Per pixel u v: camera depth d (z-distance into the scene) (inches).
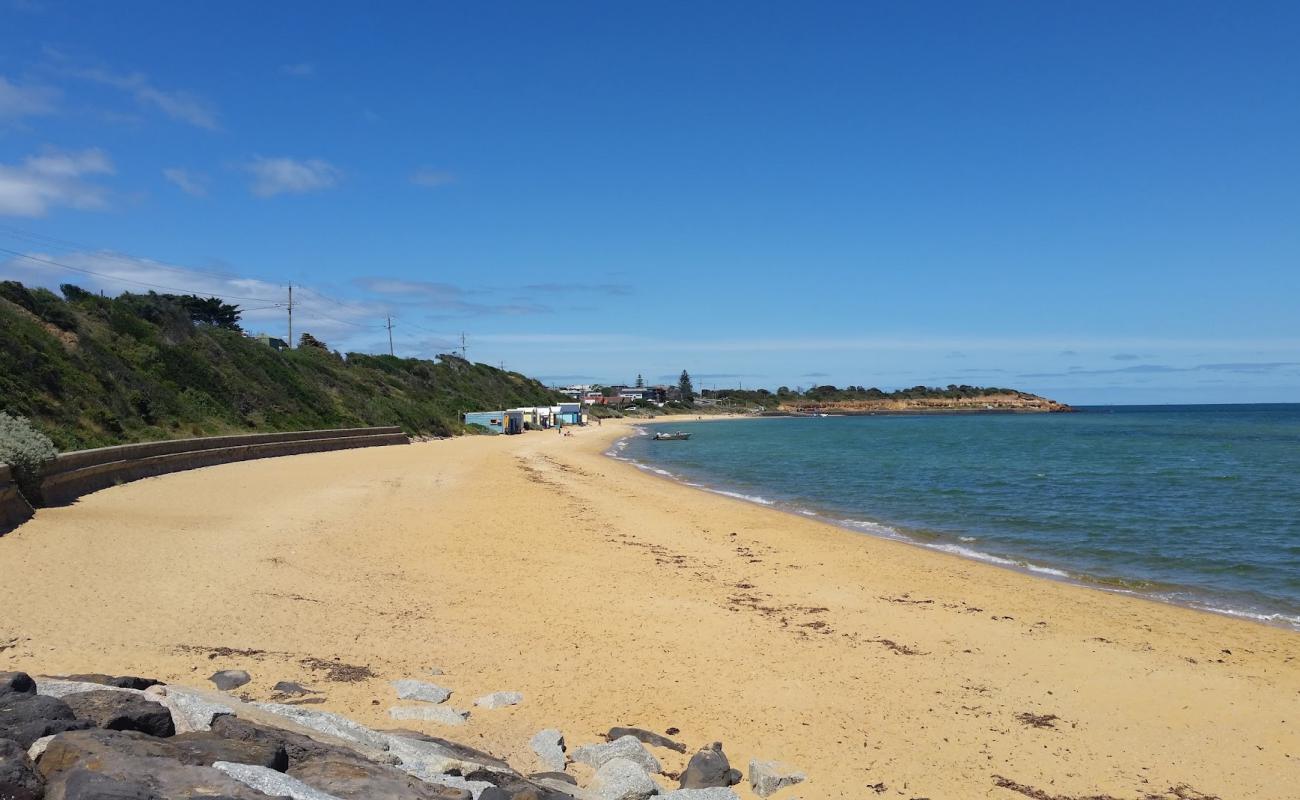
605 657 391.9
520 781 222.5
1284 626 502.6
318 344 3248.0
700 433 4042.8
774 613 497.0
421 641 390.3
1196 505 1075.3
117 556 481.4
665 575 592.7
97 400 1186.0
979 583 607.8
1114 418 6338.6
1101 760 307.4
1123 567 684.1
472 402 3698.3
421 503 909.8
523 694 331.9
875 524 917.8
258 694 289.4
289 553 553.3
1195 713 356.5
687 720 322.7
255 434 1413.6
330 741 216.5
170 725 198.4
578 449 2456.9
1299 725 346.3
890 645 439.8
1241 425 4357.8
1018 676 397.4
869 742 312.5
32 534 511.5
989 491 1257.4
